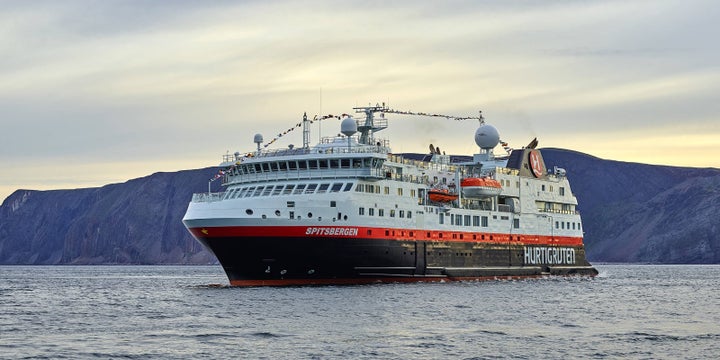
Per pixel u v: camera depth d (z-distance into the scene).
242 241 106.44
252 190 114.38
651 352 63.34
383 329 72.62
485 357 60.69
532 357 60.97
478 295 103.38
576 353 62.62
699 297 116.25
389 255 114.19
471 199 130.62
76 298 117.94
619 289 130.25
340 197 109.31
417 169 123.75
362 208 110.94
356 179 110.94
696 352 63.53
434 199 122.75
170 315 85.12
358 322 76.56
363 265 111.94
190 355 61.25
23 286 165.12
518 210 138.75
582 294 114.25
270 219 105.88
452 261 124.44
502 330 73.12
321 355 61.06
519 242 138.12
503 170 137.00
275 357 60.38
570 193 153.50
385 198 114.31
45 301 111.88
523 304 95.25
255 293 102.81
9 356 61.34
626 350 64.06
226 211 107.25
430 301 94.06
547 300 101.44
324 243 108.06
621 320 82.56
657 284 155.75
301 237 106.81
